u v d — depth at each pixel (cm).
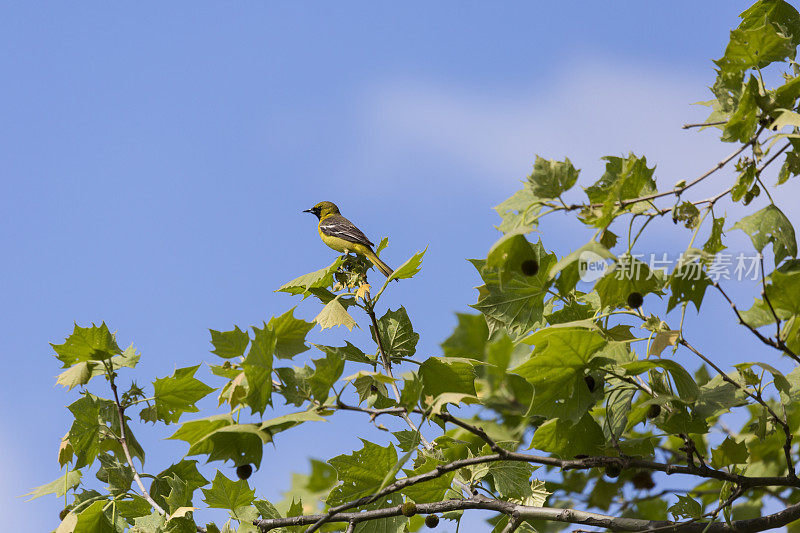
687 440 786
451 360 817
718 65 808
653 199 738
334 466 820
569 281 761
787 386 741
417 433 692
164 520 816
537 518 838
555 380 752
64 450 900
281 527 813
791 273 717
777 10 983
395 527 857
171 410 917
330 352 675
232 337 739
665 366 757
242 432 668
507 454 758
